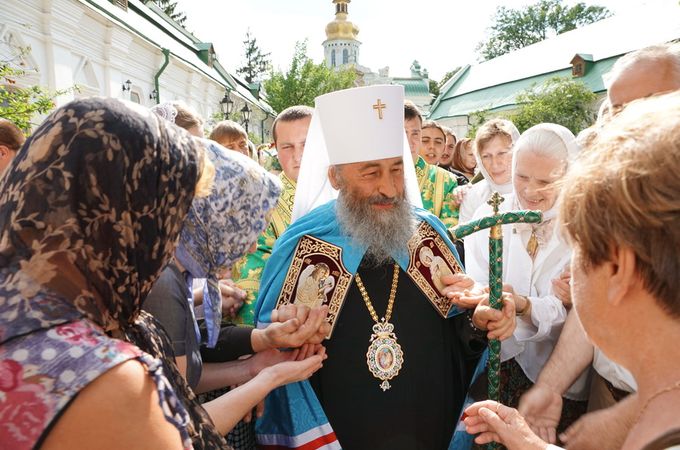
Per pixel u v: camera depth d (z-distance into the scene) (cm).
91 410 73
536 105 2434
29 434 72
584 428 135
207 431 108
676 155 70
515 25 4656
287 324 167
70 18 946
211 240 139
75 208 82
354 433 187
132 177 86
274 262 203
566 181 86
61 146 83
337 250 197
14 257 81
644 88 200
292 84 2588
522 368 216
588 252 81
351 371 191
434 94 5756
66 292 83
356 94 189
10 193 83
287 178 308
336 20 6612
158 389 81
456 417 201
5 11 795
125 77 1235
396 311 198
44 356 74
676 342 76
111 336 92
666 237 71
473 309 198
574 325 185
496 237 174
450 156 634
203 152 102
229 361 184
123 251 87
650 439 75
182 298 143
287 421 184
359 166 194
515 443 124
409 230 200
